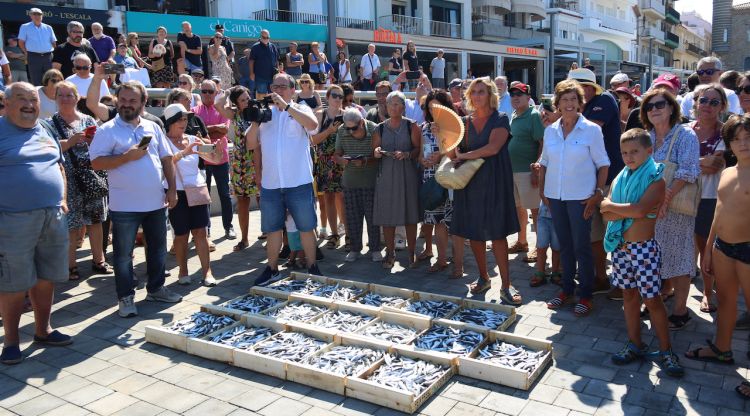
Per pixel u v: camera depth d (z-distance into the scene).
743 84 5.08
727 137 3.66
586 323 4.84
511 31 41.59
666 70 42.75
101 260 6.60
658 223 4.59
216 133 7.57
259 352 4.27
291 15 26.44
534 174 6.61
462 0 37.75
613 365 4.05
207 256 6.16
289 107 5.63
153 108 10.57
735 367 3.95
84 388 3.94
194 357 4.42
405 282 6.12
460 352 4.17
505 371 3.78
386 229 6.54
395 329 4.70
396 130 6.29
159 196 5.35
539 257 5.85
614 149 5.32
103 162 4.99
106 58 11.27
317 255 7.06
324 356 4.16
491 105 5.28
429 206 6.07
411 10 34.56
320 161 7.34
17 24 15.82
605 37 56.22
